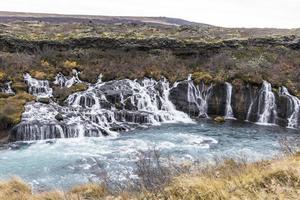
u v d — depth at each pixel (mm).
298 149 12758
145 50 40875
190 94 33219
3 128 25047
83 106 30609
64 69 35562
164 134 25641
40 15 110625
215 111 32969
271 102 31453
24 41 41125
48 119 25859
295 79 33781
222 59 37344
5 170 18125
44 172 17734
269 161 10828
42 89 32500
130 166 18078
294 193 7191
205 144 22859
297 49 41031
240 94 32438
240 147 22172
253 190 7586
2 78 31984
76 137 24938
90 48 41469
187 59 38719
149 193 8477
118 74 35156
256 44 41656
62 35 45562
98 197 10727
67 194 11344
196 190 7914
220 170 10055
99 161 19250
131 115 29172
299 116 30219
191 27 58719
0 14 106750
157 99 33000
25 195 11859
